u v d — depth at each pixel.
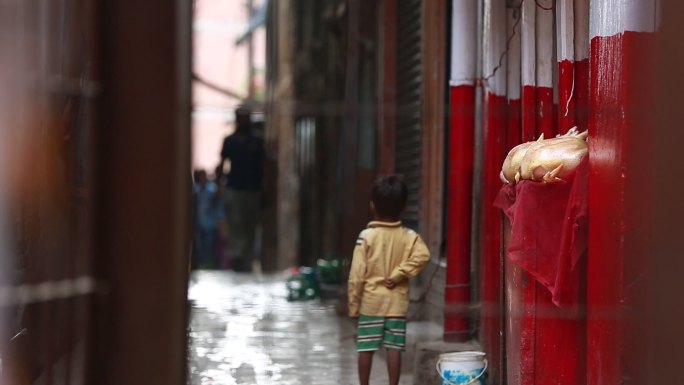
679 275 4.10
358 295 6.71
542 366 4.98
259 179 16.00
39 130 4.55
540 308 4.98
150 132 3.26
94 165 3.35
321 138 17.30
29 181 4.58
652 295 4.17
